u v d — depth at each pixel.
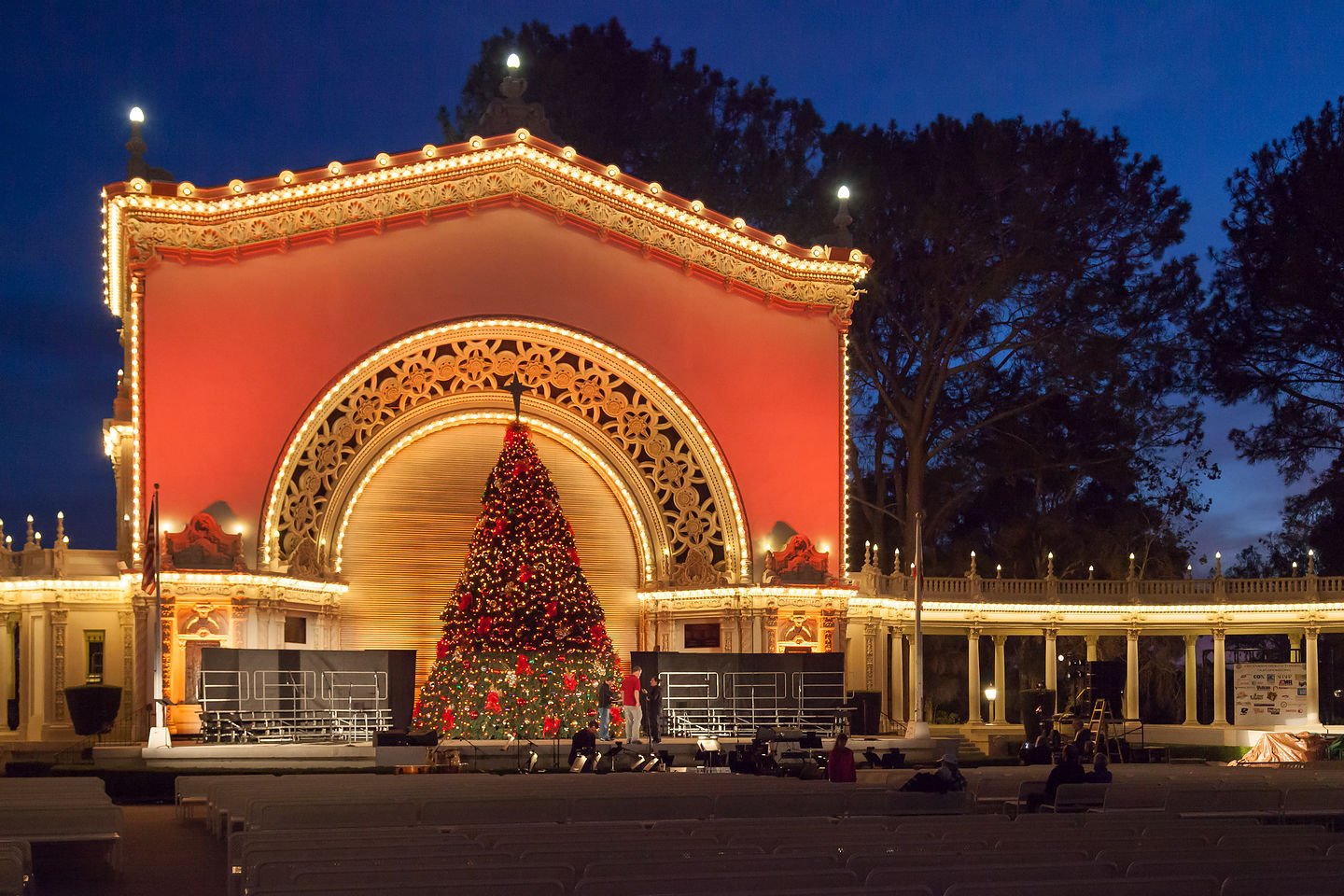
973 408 59.12
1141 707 57.94
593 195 42.59
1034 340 56.41
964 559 57.47
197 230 38.94
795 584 41.81
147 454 37.84
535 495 39.88
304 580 40.06
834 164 59.72
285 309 39.69
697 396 42.91
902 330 57.31
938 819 13.37
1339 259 51.75
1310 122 53.91
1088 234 56.56
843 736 23.50
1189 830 11.49
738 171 61.50
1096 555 56.03
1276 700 44.69
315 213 40.12
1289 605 45.53
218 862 17.80
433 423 43.22
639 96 61.75
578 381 43.50
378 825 14.20
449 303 41.25
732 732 38.28
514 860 8.97
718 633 43.00
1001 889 7.24
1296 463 53.78
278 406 39.22
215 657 33.69
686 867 8.38
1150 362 56.06
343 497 42.25
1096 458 57.59
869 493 63.03
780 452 43.22
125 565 37.56
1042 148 55.66
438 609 42.91
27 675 38.38
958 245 55.84
